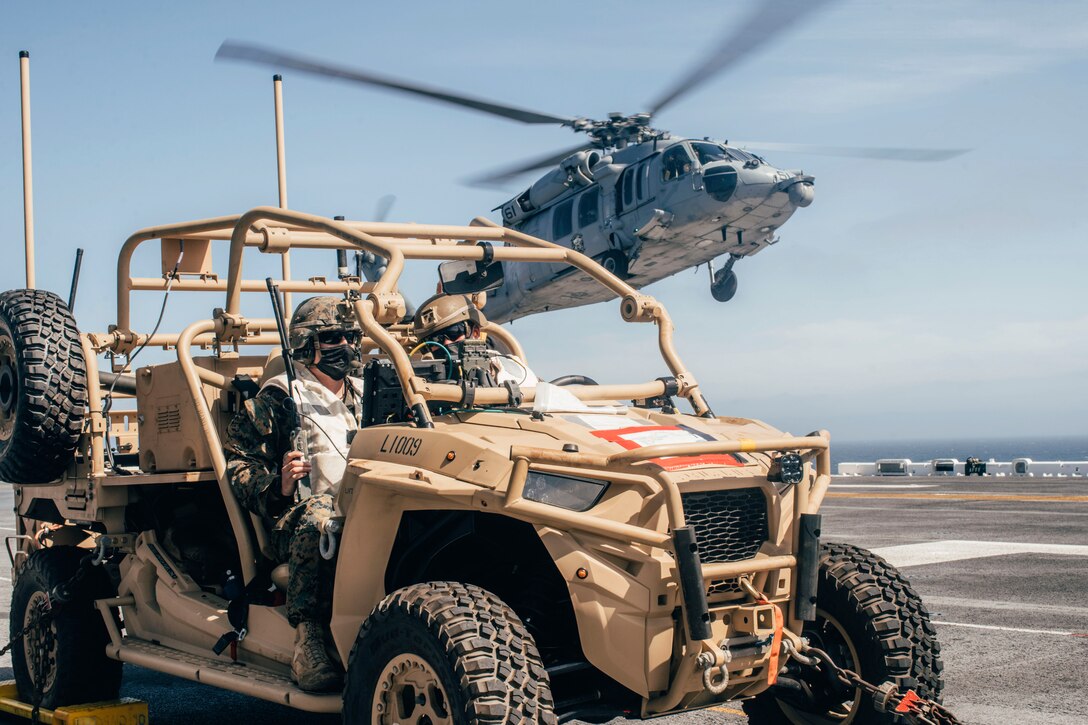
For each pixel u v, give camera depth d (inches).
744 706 194.2
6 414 229.0
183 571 217.0
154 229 235.9
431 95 852.6
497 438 158.6
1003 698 241.4
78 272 246.1
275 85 412.8
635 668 144.4
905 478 1215.6
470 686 134.5
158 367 221.5
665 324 208.7
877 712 169.8
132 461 263.3
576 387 185.5
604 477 148.9
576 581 145.6
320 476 189.6
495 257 208.2
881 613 169.2
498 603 146.7
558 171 999.0
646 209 943.0
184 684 279.3
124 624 225.5
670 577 144.6
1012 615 340.8
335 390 204.2
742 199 910.4
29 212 408.2
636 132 984.9
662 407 198.1
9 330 225.6
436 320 201.5
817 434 163.8
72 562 230.7
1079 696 242.5
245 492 191.9
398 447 167.0
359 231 196.1
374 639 150.8
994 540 543.5
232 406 213.6
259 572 193.9
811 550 158.1
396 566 169.6
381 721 149.3
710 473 154.4
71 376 221.9
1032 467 1238.9
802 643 159.0
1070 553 486.6
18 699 237.3
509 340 242.2
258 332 239.3
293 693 170.1
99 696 227.3
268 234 210.4
